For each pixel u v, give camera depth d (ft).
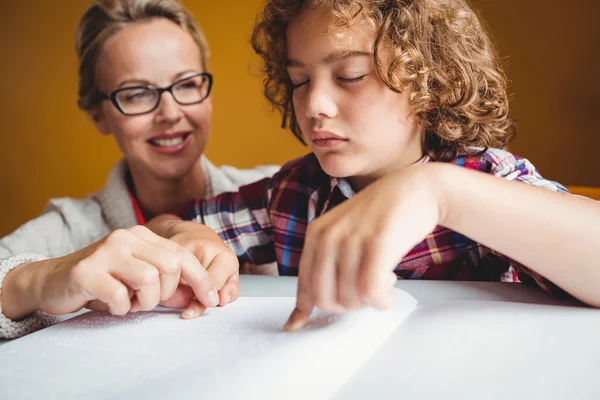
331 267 1.18
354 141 1.94
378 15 1.91
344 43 1.84
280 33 2.33
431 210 1.30
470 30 2.32
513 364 0.99
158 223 2.37
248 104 5.93
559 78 5.81
